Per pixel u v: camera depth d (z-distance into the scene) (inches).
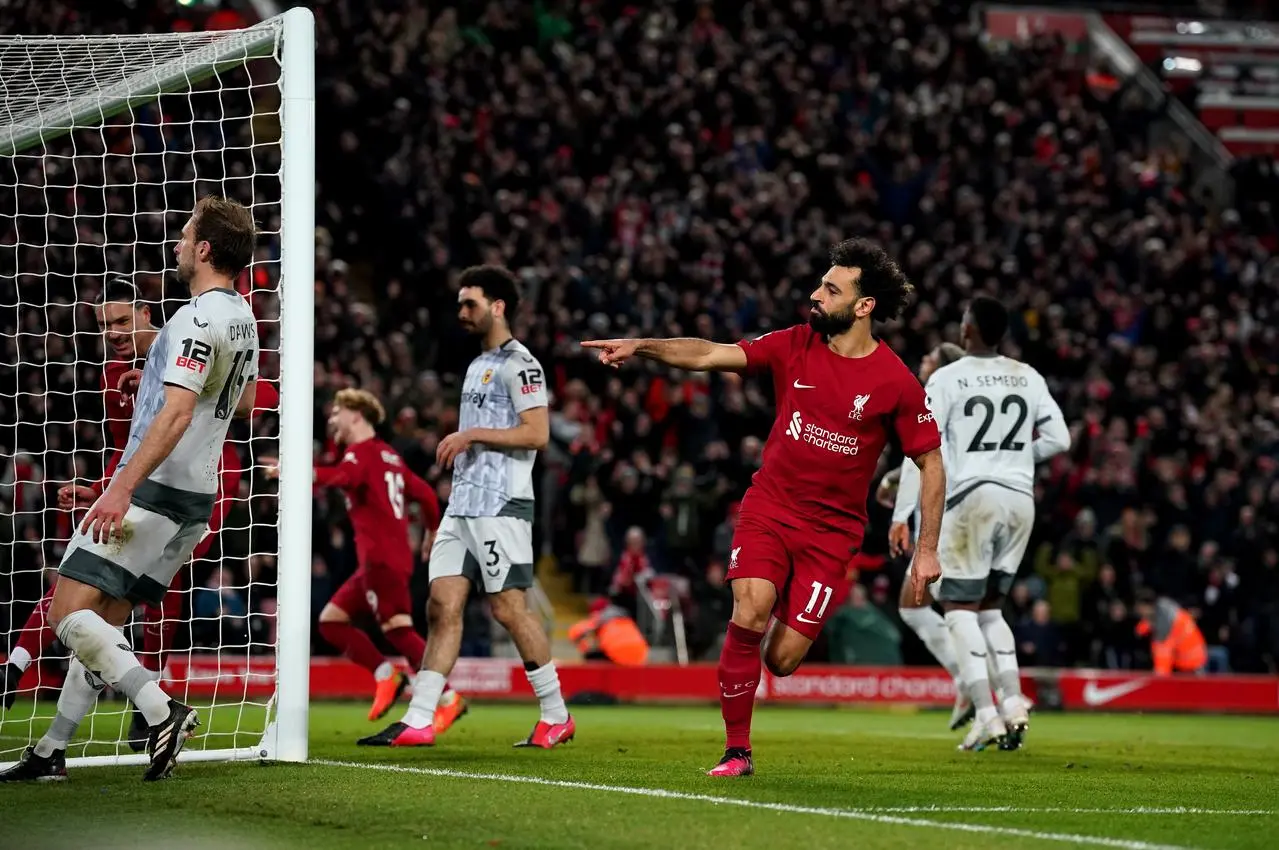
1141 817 490.6
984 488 805.9
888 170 2283.5
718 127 2233.0
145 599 547.8
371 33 2055.9
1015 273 2133.4
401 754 682.8
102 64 699.4
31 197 1483.8
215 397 541.6
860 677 1473.9
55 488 1196.5
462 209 1925.4
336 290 1711.4
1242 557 1700.3
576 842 403.2
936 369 876.6
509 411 743.1
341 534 1464.1
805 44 2486.5
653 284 1948.8
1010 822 464.4
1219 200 2728.8
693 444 1726.1
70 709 535.8
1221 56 3186.5
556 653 1672.0
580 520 1672.0
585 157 2137.1
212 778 544.4
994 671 839.1
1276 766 767.7
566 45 2341.3
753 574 556.1
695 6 2468.0
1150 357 1999.3
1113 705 1510.8
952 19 2628.0
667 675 1456.7
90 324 1438.2
